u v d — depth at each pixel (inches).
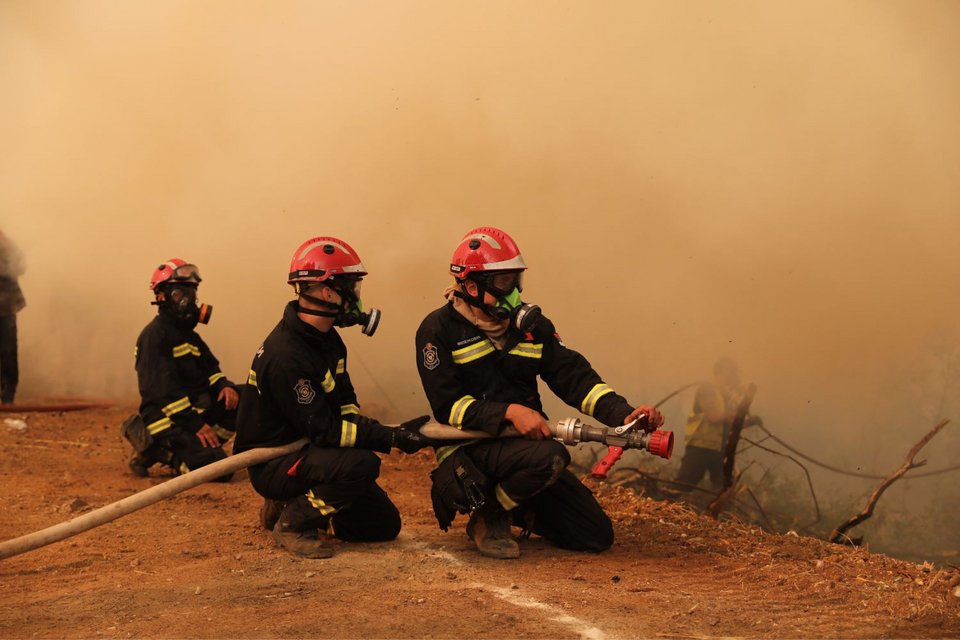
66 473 276.7
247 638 135.9
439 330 178.7
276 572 170.6
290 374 175.2
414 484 266.5
